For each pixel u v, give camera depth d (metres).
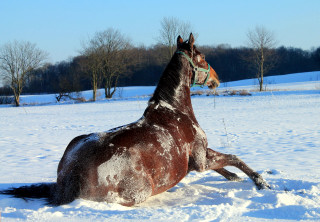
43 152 10.25
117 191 4.17
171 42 58.34
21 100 69.44
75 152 4.33
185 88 5.23
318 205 4.21
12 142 12.77
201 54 5.62
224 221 3.55
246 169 5.35
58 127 18.11
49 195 4.58
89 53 60.44
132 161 4.23
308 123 15.87
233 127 15.15
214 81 5.84
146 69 102.44
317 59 114.81
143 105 36.38
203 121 17.88
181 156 4.75
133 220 3.49
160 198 4.90
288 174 6.42
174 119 4.89
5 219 3.66
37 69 64.06
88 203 3.96
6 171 7.34
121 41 63.44
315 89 47.31
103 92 77.75
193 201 4.67
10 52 57.47
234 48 111.38
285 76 88.88
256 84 73.12
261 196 4.59
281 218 3.71
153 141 4.48
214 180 6.09
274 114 20.52
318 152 9.05
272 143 10.80
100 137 4.41
